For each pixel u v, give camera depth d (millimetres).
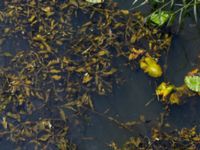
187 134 2154
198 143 2145
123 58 2287
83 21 2361
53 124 2166
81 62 2271
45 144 2135
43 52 2281
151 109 2211
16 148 2133
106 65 2270
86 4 2381
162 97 2209
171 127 2178
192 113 2205
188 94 2217
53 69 2254
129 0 2398
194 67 2281
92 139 2154
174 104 2211
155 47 2301
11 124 2158
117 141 2154
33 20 2346
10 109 2186
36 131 2152
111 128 2176
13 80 2225
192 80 2209
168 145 2141
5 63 2271
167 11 2297
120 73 2264
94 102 2215
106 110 2203
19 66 2260
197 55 2303
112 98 2225
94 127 2176
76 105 2199
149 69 2238
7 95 2201
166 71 2271
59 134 2148
